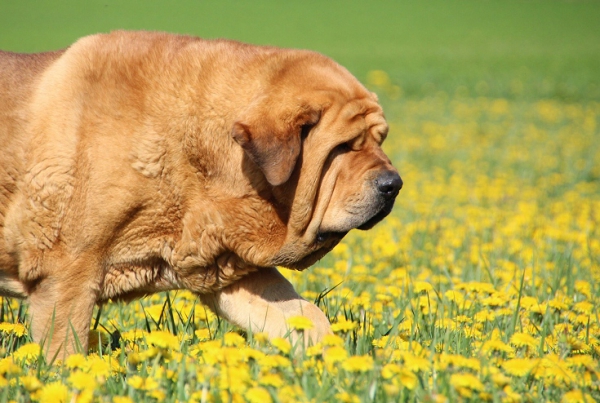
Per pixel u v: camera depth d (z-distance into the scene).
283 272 9.71
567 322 7.37
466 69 46.00
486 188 17.33
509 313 7.37
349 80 6.79
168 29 54.34
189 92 6.54
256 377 5.22
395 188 6.52
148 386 4.93
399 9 79.44
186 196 6.62
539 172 20.61
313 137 6.52
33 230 6.43
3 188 6.43
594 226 12.99
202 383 4.91
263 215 6.64
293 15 71.19
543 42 63.25
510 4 84.88
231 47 6.86
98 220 6.43
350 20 71.81
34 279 6.56
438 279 8.97
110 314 8.35
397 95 37.03
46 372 5.60
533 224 13.31
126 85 6.52
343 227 6.60
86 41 6.78
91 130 6.41
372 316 7.62
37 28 53.47
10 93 6.51
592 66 47.72
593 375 5.53
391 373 5.01
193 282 6.94
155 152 6.47
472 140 25.70
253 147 6.15
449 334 6.51
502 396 5.05
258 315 6.95
